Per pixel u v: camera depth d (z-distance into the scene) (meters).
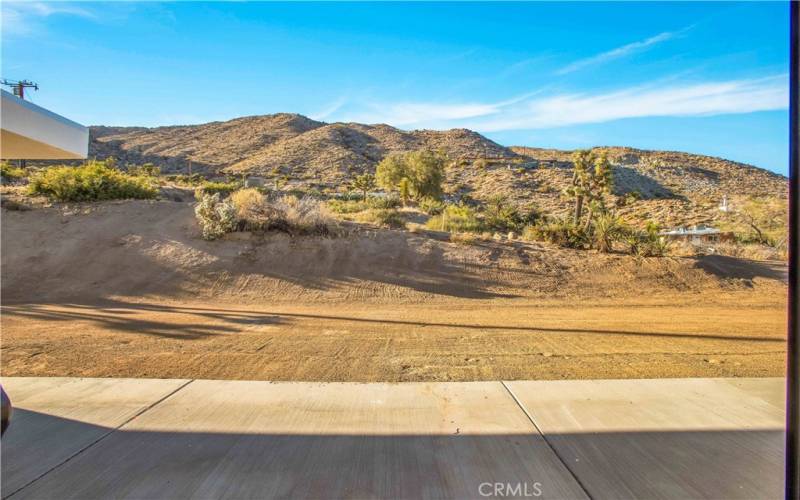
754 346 8.53
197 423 4.97
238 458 4.26
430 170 50.94
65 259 16.64
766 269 20.06
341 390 5.92
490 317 11.89
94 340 8.77
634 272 18.39
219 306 13.46
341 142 94.56
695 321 11.36
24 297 14.11
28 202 20.70
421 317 11.81
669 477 3.99
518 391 5.88
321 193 50.78
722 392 5.87
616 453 4.37
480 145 106.62
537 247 20.69
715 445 4.53
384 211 23.94
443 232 22.17
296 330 9.91
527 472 4.05
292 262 17.16
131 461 4.22
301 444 4.52
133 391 5.88
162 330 9.77
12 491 3.79
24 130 4.19
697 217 49.59
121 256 16.97
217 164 81.44
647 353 7.90
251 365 7.07
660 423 4.98
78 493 3.77
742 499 3.69
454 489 3.80
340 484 3.87
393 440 4.59
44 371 6.75
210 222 18.69
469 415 5.17
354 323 10.84
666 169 79.69
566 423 4.98
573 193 31.89
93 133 104.50
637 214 53.47
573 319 11.62
